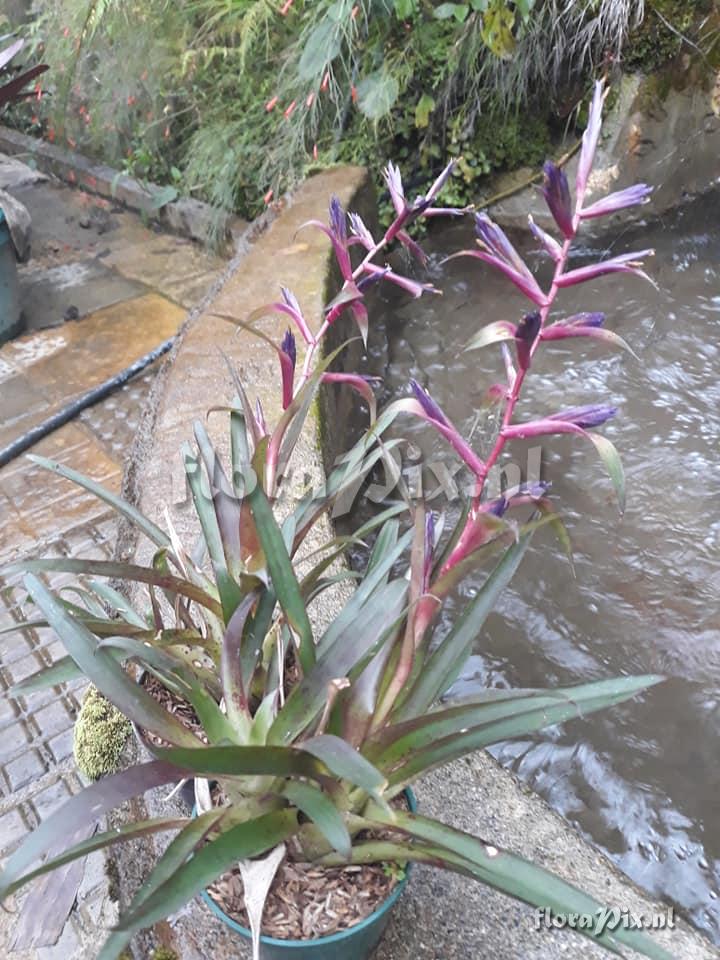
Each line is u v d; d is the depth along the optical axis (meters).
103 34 4.10
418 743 0.94
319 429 2.14
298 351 2.37
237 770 0.83
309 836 0.97
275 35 3.96
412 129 3.89
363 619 0.95
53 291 3.87
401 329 3.43
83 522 2.60
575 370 3.15
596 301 3.52
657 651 2.12
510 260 0.78
